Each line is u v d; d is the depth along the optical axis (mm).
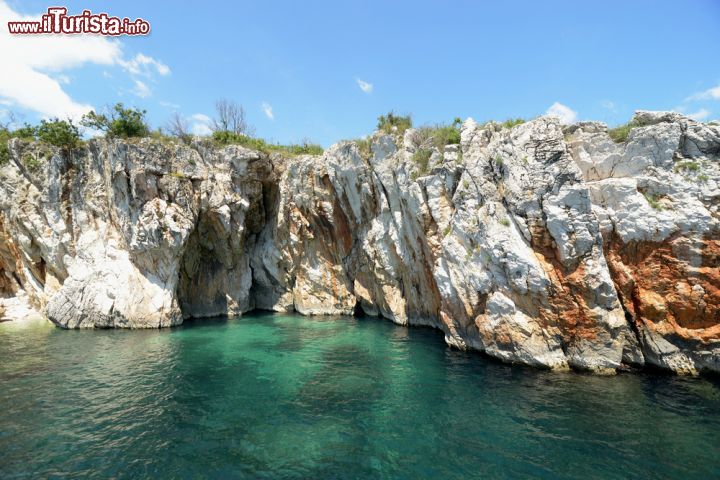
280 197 31469
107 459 9367
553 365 14969
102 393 13594
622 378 13922
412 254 23375
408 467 8906
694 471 8500
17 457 9461
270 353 18719
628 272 14867
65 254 27266
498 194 16641
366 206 26531
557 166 15188
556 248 14977
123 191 25844
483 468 8797
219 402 12742
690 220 13867
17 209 27219
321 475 8664
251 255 33844
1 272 31172
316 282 30906
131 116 27797
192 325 26359
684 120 14719
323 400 12797
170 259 26453
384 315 28422
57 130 27109
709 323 13883
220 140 31516
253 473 8781
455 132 19953
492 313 16344
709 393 12484
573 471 8594
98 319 25234
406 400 12625
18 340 21734
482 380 14180
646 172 14953
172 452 9680
